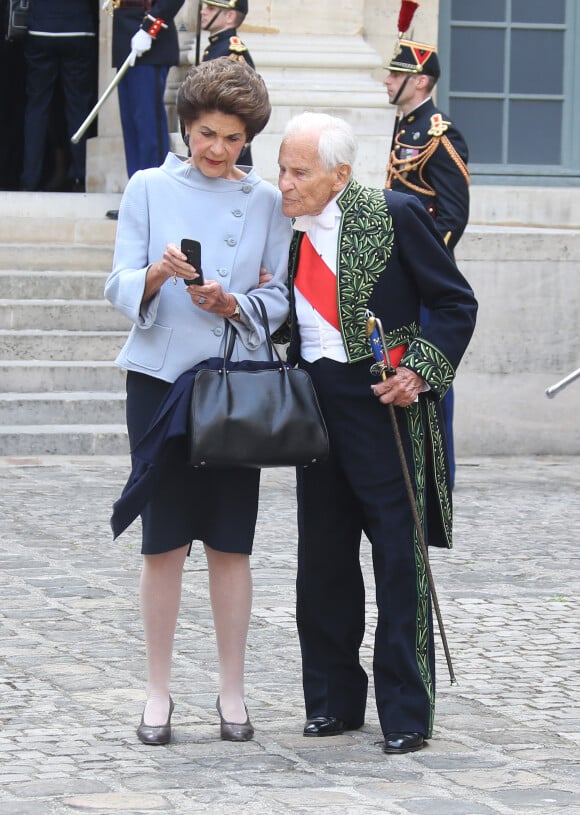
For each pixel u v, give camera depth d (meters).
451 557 12.18
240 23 17.55
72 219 19.70
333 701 7.79
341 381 7.60
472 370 17.91
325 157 7.46
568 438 18.17
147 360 7.49
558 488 15.73
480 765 7.23
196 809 6.53
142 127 18.83
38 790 6.75
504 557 12.22
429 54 14.64
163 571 7.60
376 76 20.33
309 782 6.93
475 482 16.03
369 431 7.59
